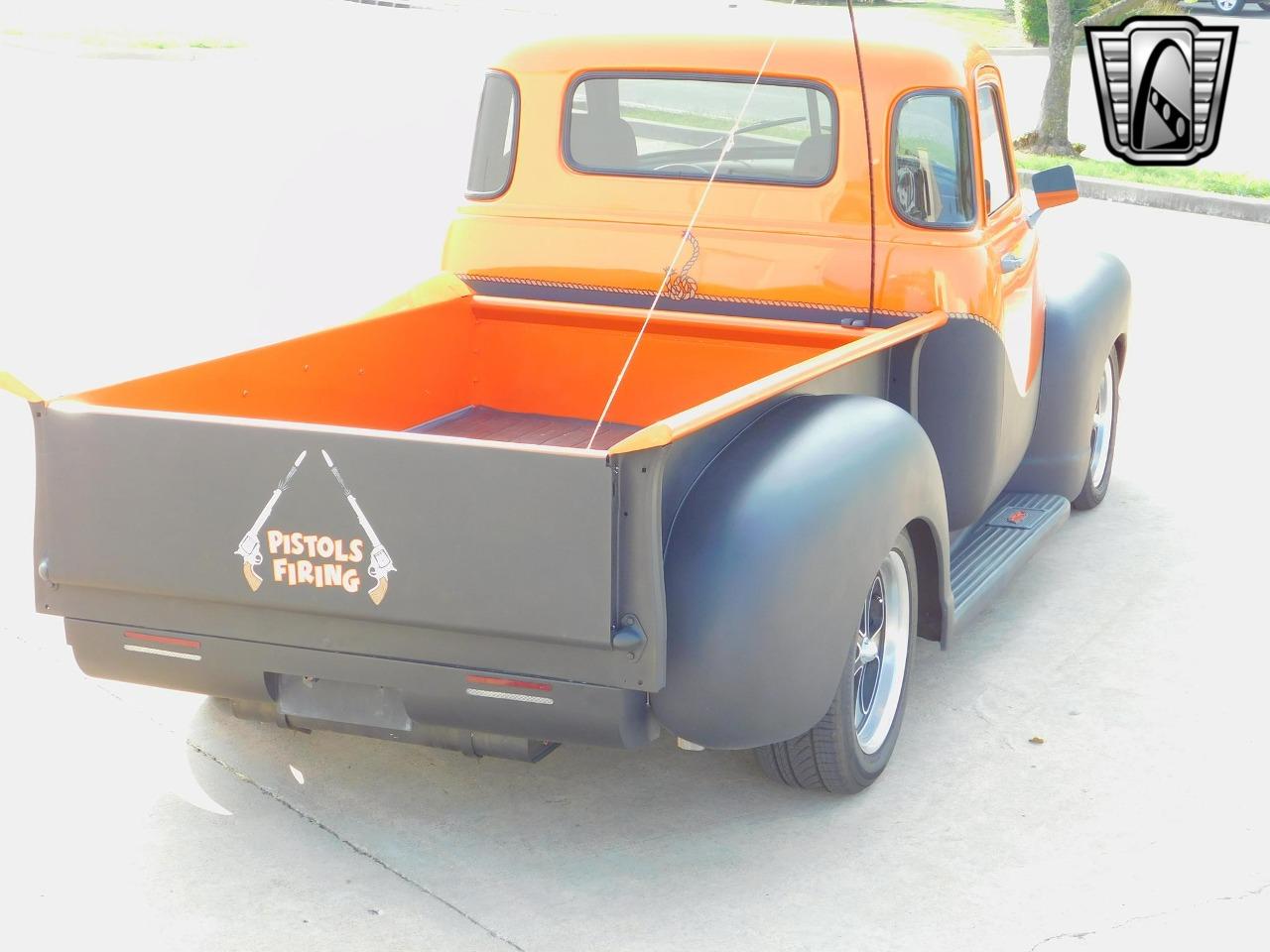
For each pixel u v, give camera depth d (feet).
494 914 11.21
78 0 90.02
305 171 42.98
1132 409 24.70
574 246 16.03
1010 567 15.79
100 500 11.21
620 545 10.12
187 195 39.63
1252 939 10.96
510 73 16.25
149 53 67.92
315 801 12.79
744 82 15.35
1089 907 11.34
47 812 12.48
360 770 13.34
